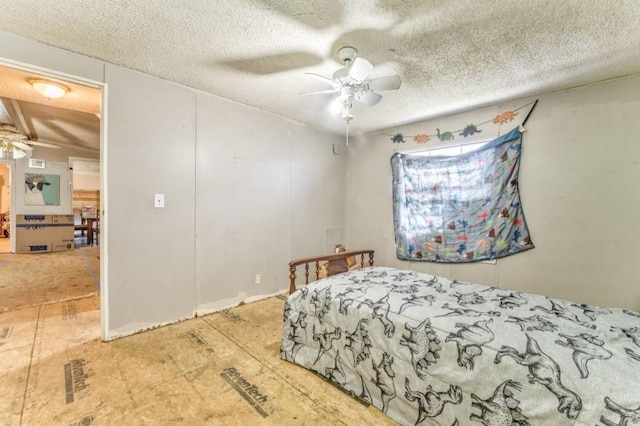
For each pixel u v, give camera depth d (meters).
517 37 1.89
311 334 1.97
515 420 1.14
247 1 1.58
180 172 2.71
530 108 2.83
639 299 2.33
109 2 1.60
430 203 3.50
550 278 2.73
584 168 2.56
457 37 1.90
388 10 1.64
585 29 1.79
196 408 1.57
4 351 2.10
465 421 1.28
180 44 2.03
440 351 1.38
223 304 3.05
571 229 2.62
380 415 1.55
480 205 3.12
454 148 3.45
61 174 6.31
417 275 2.39
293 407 1.60
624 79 2.39
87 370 1.89
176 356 2.10
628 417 0.92
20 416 1.47
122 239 2.38
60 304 3.06
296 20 1.74
